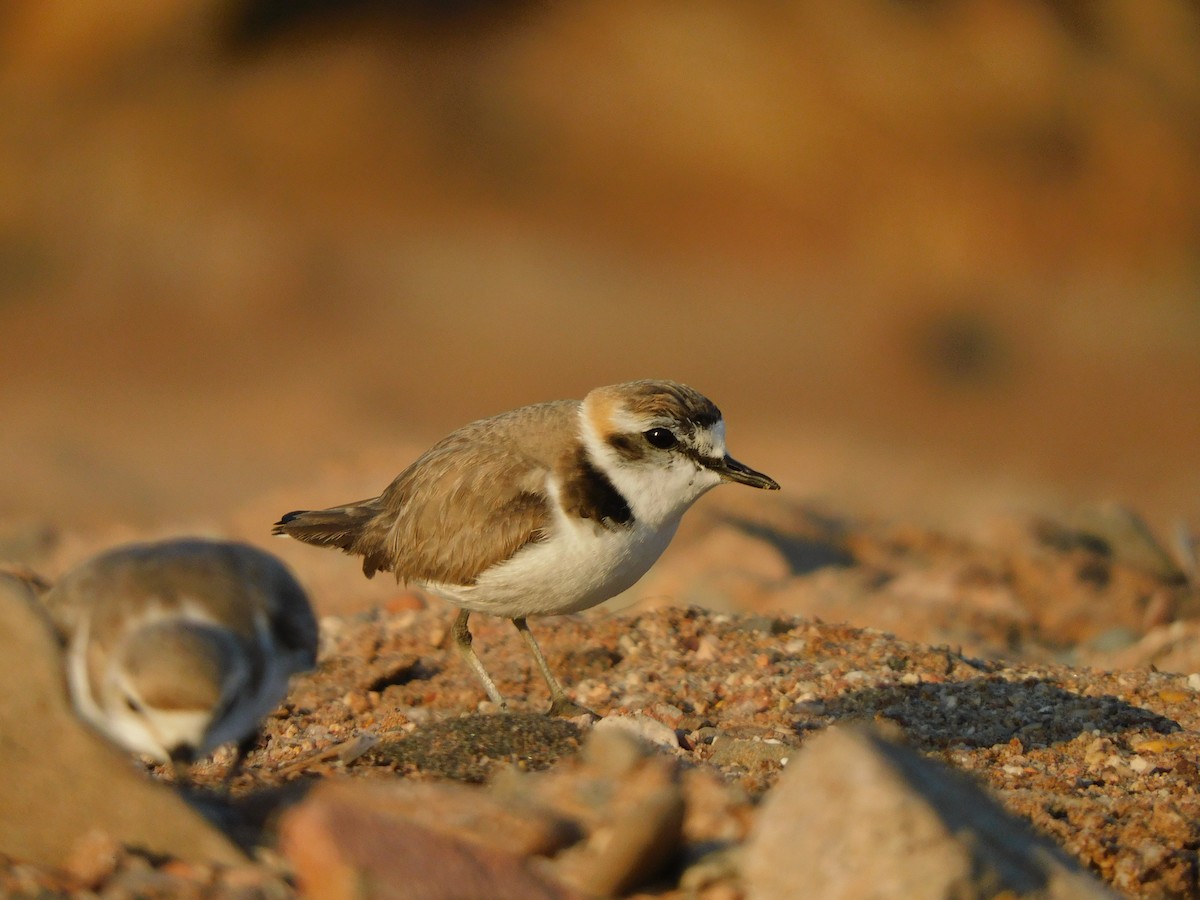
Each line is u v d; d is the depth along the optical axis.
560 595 6.82
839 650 8.06
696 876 4.23
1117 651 10.22
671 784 4.64
